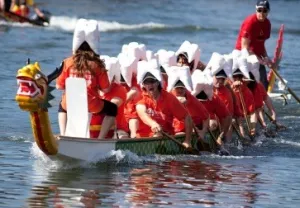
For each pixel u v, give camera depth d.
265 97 49.53
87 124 36.81
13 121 46.06
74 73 36.81
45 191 32.75
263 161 40.38
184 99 41.00
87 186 33.72
